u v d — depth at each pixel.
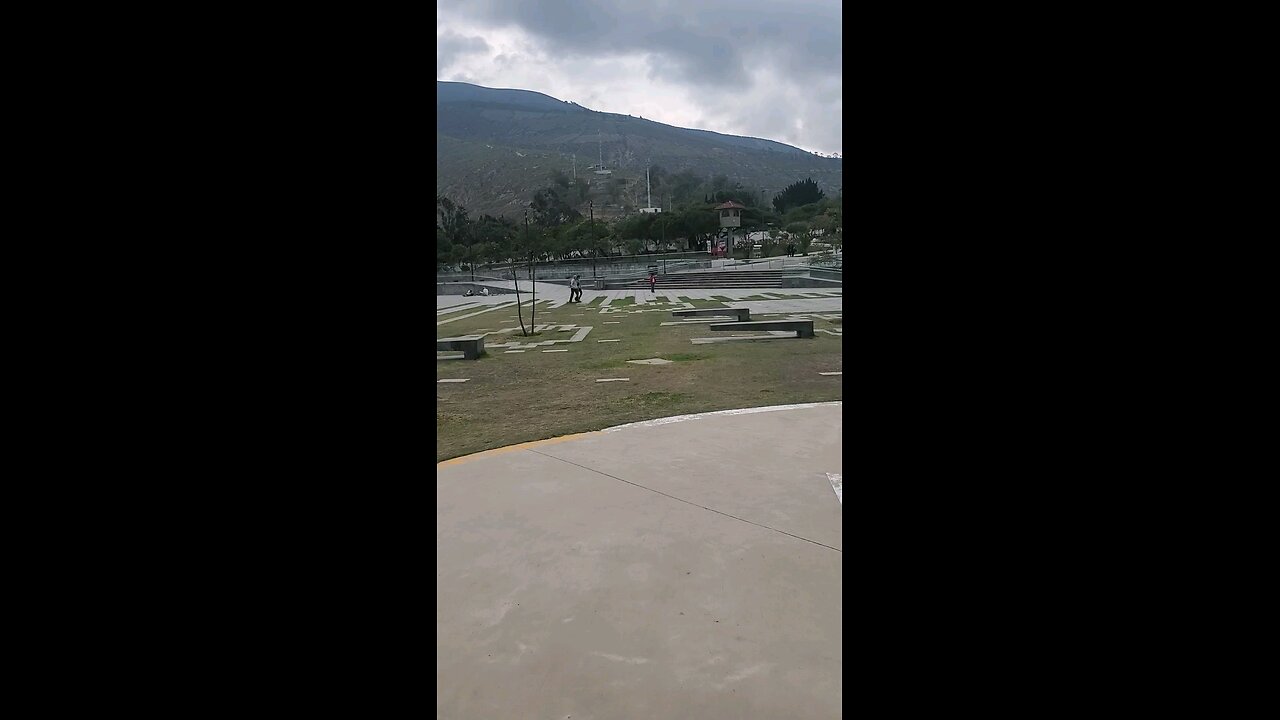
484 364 12.66
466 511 4.31
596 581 3.32
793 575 3.35
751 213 73.81
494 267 63.22
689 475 4.99
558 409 8.27
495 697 2.43
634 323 19.86
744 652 2.70
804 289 36.06
